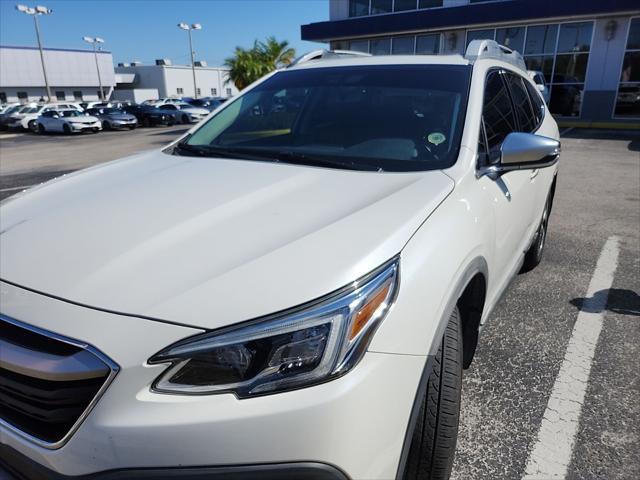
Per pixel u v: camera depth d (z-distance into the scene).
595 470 2.15
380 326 1.43
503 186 2.51
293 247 1.54
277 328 1.33
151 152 2.91
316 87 2.96
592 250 4.87
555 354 3.02
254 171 2.29
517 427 2.41
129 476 1.31
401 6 22.39
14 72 56.88
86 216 1.88
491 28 20.69
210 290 1.40
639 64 18.64
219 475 1.29
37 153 16.44
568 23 19.36
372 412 1.38
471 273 1.93
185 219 1.79
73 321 1.38
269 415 1.29
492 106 2.78
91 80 63.56
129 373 1.31
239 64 32.88
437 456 1.73
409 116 2.55
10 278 1.56
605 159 11.02
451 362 1.75
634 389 2.68
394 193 1.92
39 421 1.41
